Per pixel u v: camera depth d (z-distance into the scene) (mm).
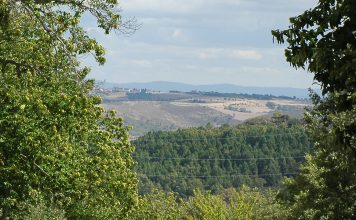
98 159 30703
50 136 23234
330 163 35156
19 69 22484
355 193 35375
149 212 49781
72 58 21125
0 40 22000
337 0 14305
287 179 40094
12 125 22422
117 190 36531
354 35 14164
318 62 14086
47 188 25312
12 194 24812
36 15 19703
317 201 35906
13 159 23344
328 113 31469
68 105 22891
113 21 20016
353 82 14148
